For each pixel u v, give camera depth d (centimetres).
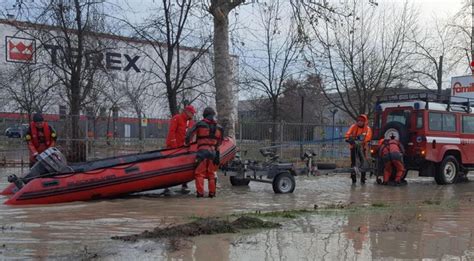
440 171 1491
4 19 1758
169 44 1792
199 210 882
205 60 2069
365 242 632
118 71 2761
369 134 1484
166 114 2681
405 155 1483
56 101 2319
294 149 2102
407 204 1018
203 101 2292
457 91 2209
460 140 1537
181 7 1762
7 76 2450
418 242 641
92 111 2056
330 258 555
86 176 976
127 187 1014
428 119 1464
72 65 1848
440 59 2653
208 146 1072
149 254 550
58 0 1753
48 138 1164
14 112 2364
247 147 1992
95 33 1842
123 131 1870
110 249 568
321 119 3588
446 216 855
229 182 1412
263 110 3108
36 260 521
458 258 567
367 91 2438
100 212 840
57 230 674
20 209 859
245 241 620
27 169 1717
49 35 1803
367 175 1686
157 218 784
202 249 575
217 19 1570
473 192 1297
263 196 1121
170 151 1097
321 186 1377
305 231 691
